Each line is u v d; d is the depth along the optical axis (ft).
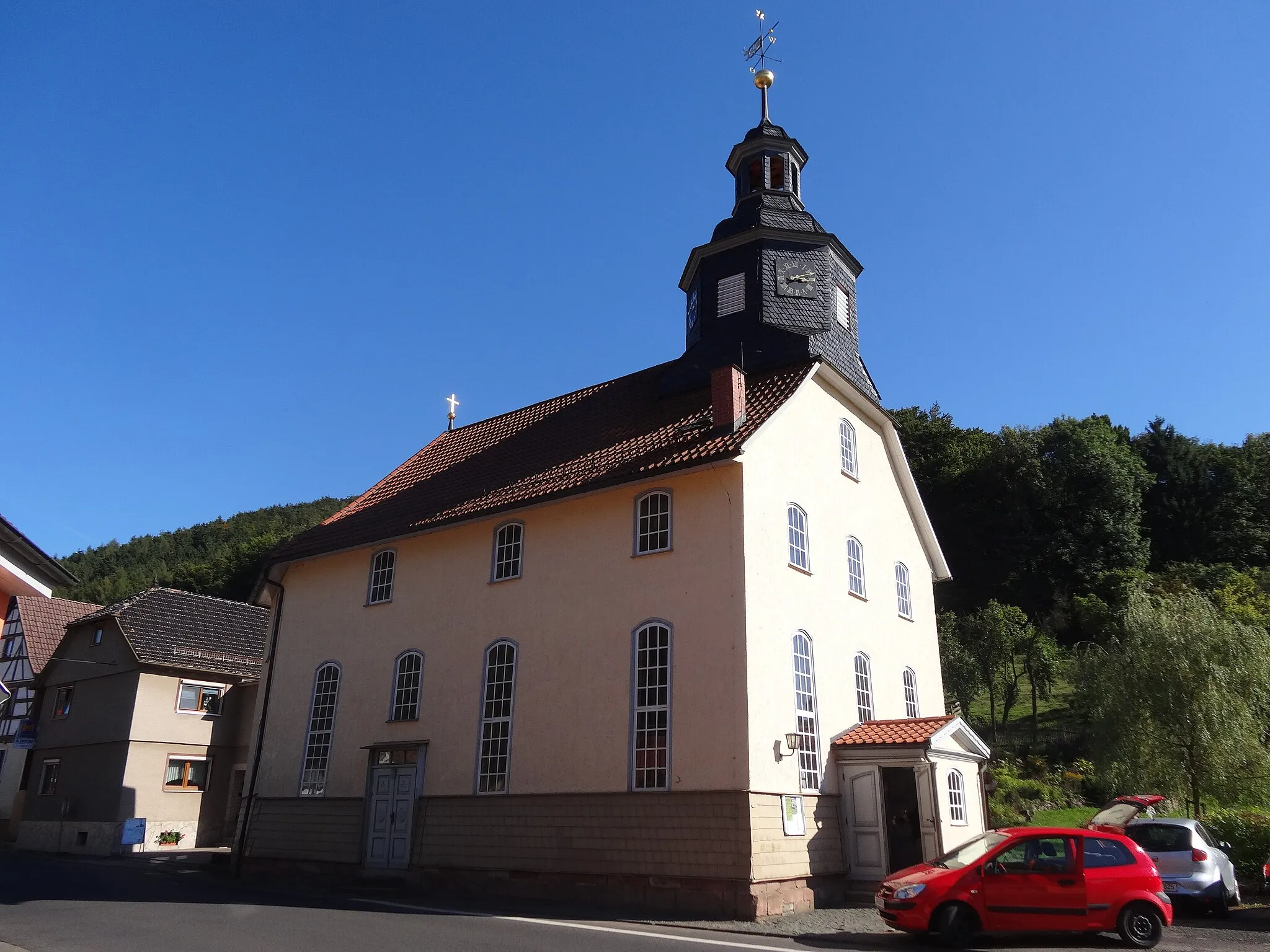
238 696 118.73
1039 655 128.57
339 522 86.12
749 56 89.40
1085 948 39.19
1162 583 159.84
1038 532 181.98
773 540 60.18
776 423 63.62
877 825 58.08
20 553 31.37
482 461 83.20
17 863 82.64
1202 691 73.92
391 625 74.84
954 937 39.63
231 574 258.57
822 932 45.32
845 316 78.38
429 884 63.21
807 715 59.57
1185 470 199.62
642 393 79.20
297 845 73.15
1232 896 52.90
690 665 56.29
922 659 79.36
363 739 72.64
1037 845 41.24
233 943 37.35
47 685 124.57
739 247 77.77
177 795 109.91
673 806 53.88
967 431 213.46
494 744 64.13
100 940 37.52
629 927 45.34
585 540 64.49
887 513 79.00
